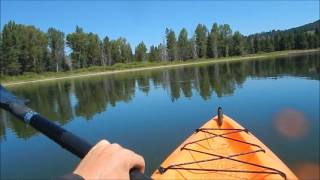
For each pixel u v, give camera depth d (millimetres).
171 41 99625
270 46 100500
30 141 13961
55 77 72750
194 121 15445
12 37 65625
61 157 11680
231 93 23000
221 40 99750
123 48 96750
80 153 984
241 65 57562
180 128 14273
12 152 12719
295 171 9086
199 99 21609
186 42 100812
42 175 10461
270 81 27719
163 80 39812
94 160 913
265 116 14938
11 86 55188
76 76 72875
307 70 34125
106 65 92188
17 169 10992
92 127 16547
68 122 18656
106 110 21359
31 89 45031
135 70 79812
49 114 22328
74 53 85250
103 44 92375
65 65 82688
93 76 68062
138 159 942
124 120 17062
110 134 14758
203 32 100250
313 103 16500
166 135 13281
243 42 99688
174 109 18781
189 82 34312
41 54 73125
